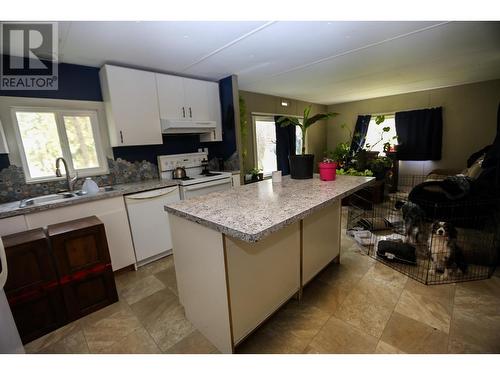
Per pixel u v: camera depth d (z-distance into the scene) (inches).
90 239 71.2
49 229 69.6
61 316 67.4
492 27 82.3
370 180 83.5
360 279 81.7
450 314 63.5
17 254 60.2
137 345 59.8
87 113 102.3
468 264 85.7
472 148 182.9
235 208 55.2
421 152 201.9
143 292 82.0
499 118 103.7
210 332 58.5
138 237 97.4
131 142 103.6
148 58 96.6
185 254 59.3
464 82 173.6
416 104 202.1
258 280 56.7
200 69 114.9
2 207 77.2
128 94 101.5
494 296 69.5
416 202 91.2
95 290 72.9
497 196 79.0
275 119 192.4
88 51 85.8
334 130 254.2
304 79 142.9
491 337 55.7
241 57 101.4
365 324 61.9
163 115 112.9
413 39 91.0
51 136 95.3
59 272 66.4
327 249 84.5
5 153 83.0
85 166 104.3
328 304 70.2
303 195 65.0
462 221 84.6
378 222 124.2
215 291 52.7
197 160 136.5
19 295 61.0
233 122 133.4
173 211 57.0
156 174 125.4
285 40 86.5
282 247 62.9
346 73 134.6
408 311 65.6
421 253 93.0
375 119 221.0
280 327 62.4
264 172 190.4
